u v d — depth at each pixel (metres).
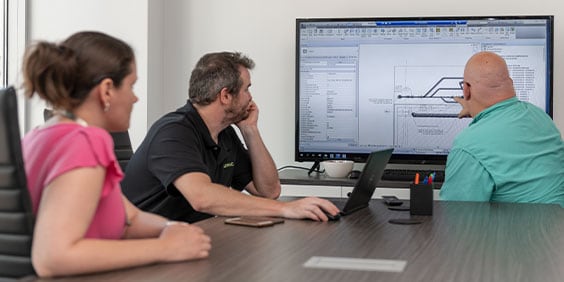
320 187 3.99
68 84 1.50
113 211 1.56
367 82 3.90
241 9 4.18
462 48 3.82
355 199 2.36
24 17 3.98
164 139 2.42
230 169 2.83
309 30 3.94
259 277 1.32
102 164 1.42
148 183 2.46
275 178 3.01
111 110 1.57
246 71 2.64
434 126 3.86
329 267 1.43
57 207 1.34
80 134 1.43
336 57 3.92
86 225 1.38
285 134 4.16
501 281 1.32
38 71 1.47
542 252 1.63
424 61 3.85
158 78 4.18
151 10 4.04
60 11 4.03
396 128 3.89
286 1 4.13
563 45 3.86
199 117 2.58
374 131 3.91
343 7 4.07
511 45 3.78
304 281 1.29
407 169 3.96
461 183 2.74
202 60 2.63
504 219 2.20
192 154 2.39
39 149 1.47
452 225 2.07
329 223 2.09
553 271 1.42
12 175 1.45
